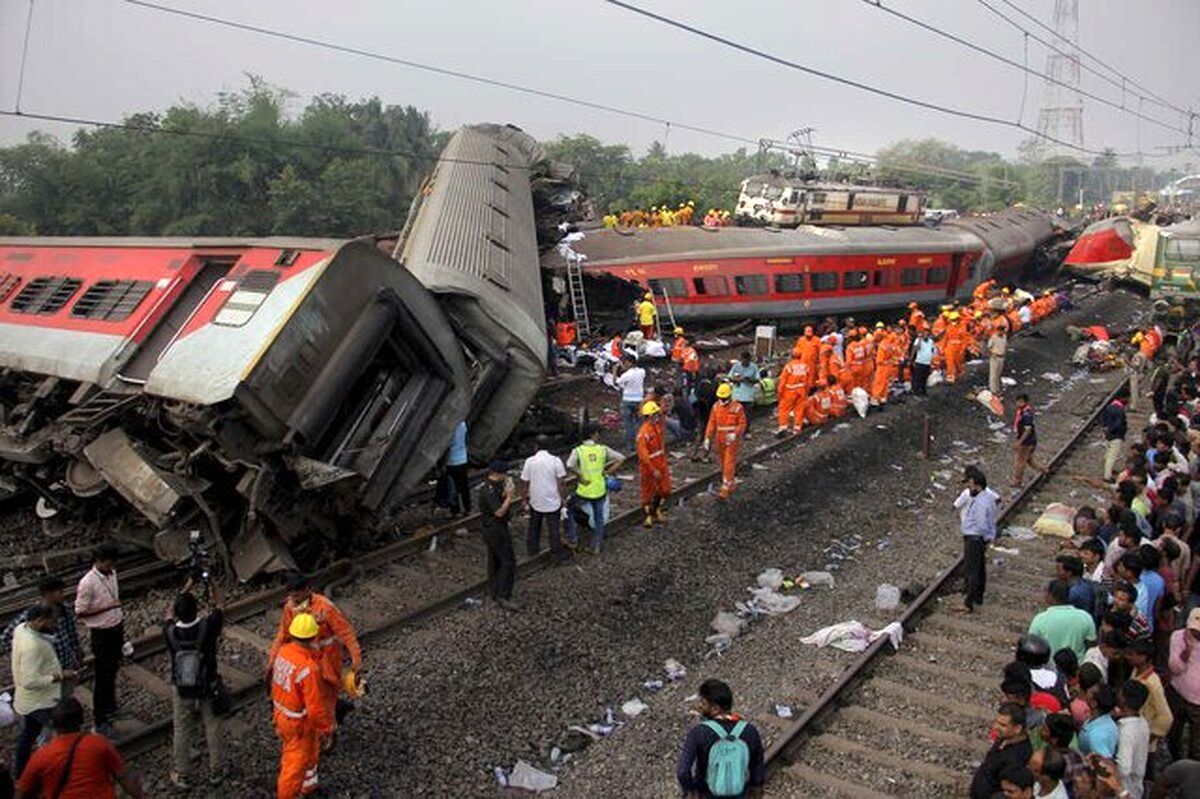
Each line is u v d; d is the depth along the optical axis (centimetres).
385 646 965
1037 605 1126
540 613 1052
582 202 3180
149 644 937
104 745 594
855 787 756
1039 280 4481
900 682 938
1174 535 926
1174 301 3478
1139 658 693
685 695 909
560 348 2342
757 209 3544
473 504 1382
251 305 1066
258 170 5556
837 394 1933
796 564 1252
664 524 1348
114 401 1096
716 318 2675
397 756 788
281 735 700
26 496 1363
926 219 4597
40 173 5541
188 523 1045
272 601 1042
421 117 7225
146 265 1288
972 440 1889
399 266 1152
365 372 1181
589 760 799
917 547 1319
